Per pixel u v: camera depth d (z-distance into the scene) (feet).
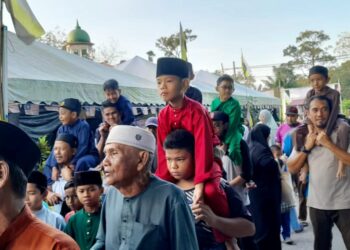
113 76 42.70
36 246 5.10
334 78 210.79
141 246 7.50
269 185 18.70
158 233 7.52
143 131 7.79
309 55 219.82
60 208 15.21
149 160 7.81
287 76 217.77
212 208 9.56
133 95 41.34
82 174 11.35
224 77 17.56
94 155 16.34
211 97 57.31
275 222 18.72
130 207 7.74
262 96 84.43
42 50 38.45
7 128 5.29
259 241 18.56
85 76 37.63
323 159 14.25
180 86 9.95
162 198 7.63
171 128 10.27
